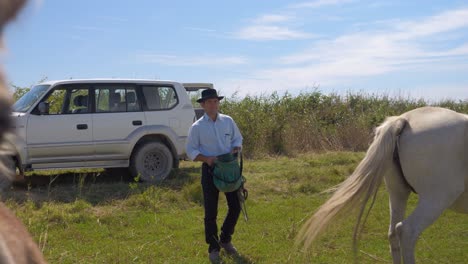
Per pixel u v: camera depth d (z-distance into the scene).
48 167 9.69
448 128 4.89
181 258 6.23
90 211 8.20
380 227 7.57
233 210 6.12
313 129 16.25
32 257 1.40
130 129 10.23
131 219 7.85
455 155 4.87
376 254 6.42
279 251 6.44
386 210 8.48
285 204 8.95
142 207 8.51
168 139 10.62
